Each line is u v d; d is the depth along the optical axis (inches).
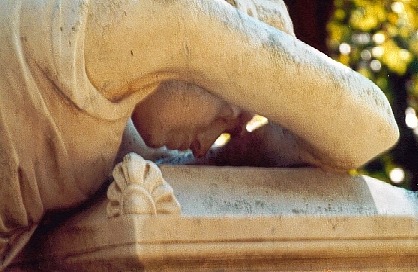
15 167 84.3
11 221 88.5
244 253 85.9
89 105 83.5
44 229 93.6
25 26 81.4
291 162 98.3
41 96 82.3
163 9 82.8
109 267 84.9
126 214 80.6
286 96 88.0
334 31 274.5
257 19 91.7
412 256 97.0
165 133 93.5
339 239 90.7
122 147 96.7
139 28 82.7
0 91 81.7
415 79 267.3
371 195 96.3
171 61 85.4
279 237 87.4
